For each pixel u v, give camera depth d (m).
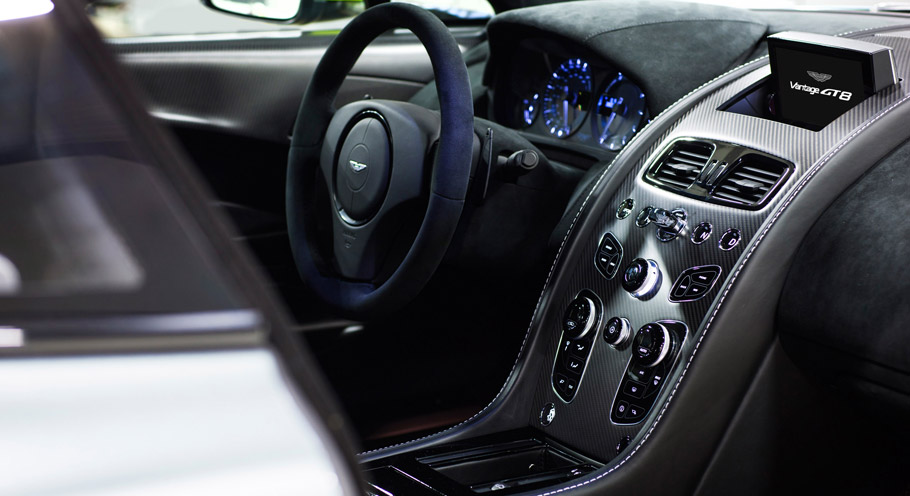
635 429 1.48
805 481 1.57
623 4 1.99
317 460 0.52
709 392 1.43
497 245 1.80
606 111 1.98
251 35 2.38
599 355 1.58
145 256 0.50
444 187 1.47
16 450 0.45
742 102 1.64
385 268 1.62
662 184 1.59
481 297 2.05
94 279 0.49
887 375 1.30
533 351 1.68
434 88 2.38
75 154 0.51
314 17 2.44
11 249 0.49
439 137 1.54
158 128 0.53
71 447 0.46
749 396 1.46
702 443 1.46
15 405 0.46
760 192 1.46
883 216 1.34
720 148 1.55
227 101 2.31
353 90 2.43
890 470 1.65
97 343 0.48
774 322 1.44
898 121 1.42
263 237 2.29
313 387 0.53
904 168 1.38
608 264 1.61
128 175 0.51
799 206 1.41
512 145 1.75
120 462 0.46
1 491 0.44
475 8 2.61
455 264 1.79
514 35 2.09
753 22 1.95
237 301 0.51
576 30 1.91
